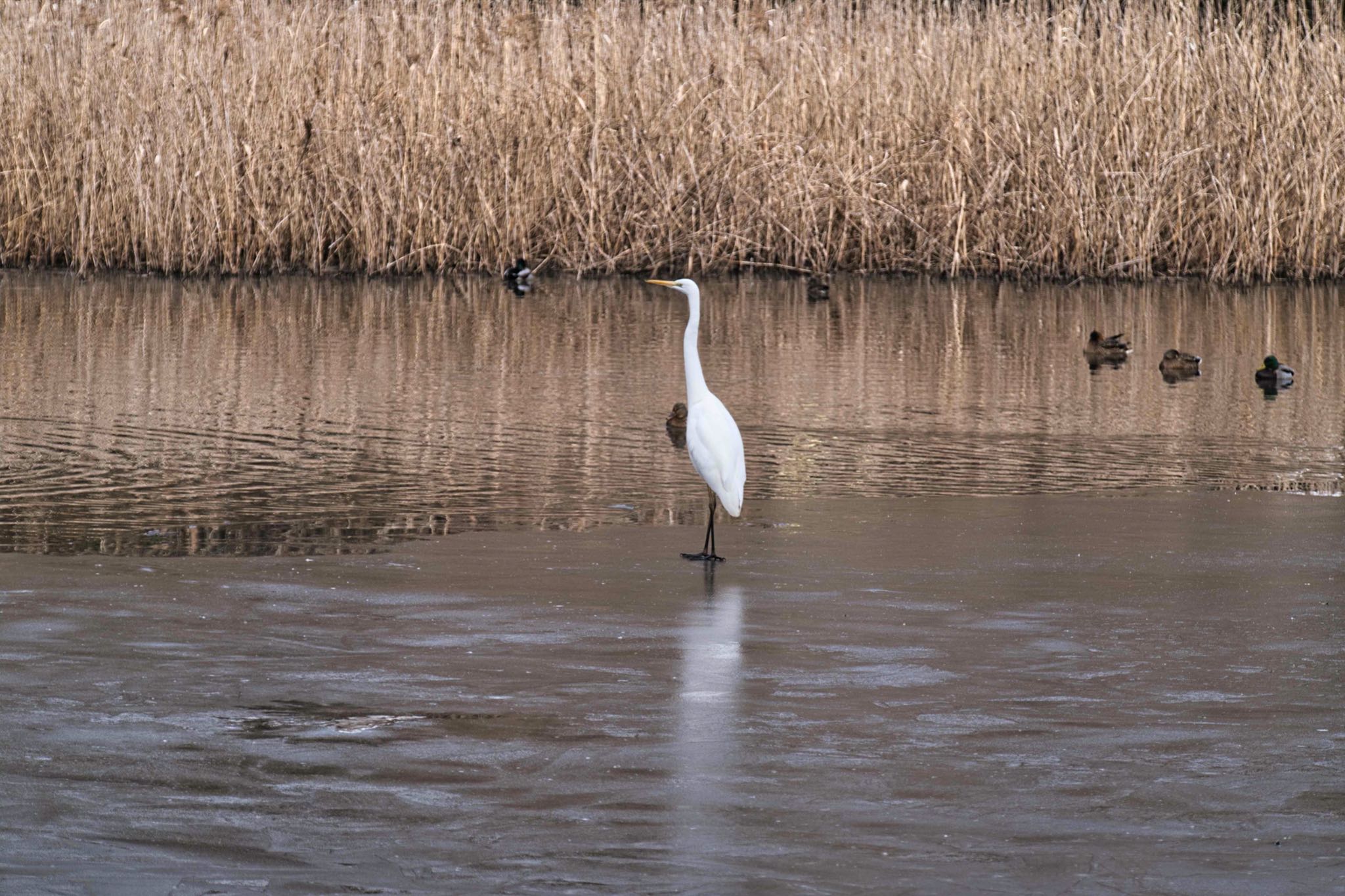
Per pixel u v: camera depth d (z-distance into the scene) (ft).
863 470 53.31
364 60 127.13
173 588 36.14
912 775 25.58
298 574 37.63
